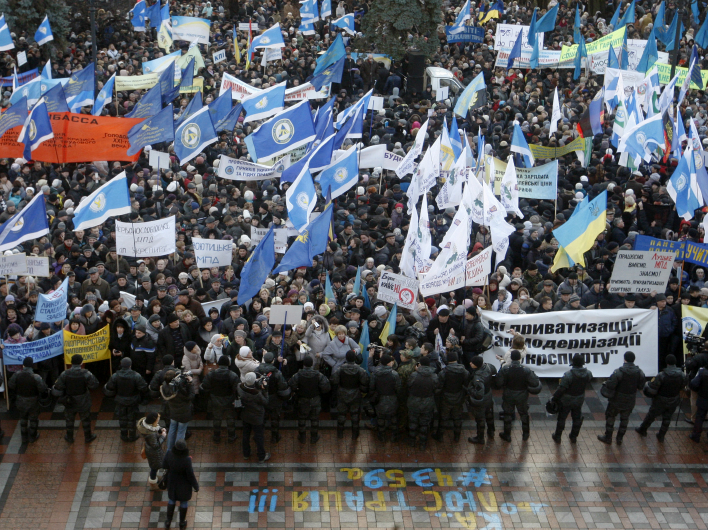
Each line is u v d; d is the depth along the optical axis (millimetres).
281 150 20094
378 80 30984
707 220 16656
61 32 32844
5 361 13133
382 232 18234
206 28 31672
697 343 14188
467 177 18953
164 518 11555
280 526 11477
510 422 13352
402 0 30094
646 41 30891
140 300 13883
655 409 13320
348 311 14430
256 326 13875
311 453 13086
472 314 13969
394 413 13125
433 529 11547
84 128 20812
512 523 11703
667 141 20859
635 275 14898
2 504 11688
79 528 11312
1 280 15492
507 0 42188
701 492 12430
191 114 21547
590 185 21500
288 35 37219
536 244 17219
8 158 22125
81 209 15844
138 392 12781
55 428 13406
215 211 18969
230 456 12914
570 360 14891
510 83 30812
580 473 12773
